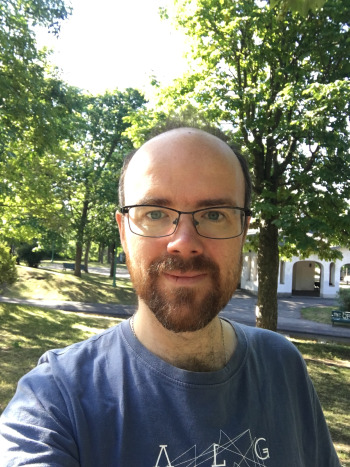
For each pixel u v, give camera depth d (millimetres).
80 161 9680
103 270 17312
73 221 10344
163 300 442
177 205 452
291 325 7223
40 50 4711
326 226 3533
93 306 8180
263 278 4695
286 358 570
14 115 3924
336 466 597
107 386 442
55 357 475
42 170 5535
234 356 509
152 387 443
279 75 4043
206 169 463
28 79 4184
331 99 3320
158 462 411
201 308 443
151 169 463
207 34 4316
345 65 3941
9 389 2385
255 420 478
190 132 485
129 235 474
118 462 405
